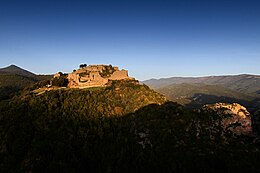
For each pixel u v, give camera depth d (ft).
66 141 302.66
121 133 321.32
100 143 313.12
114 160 288.92
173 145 301.84
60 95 396.78
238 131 363.56
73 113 351.25
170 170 273.95
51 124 322.14
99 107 366.63
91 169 288.30
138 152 296.30
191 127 331.16
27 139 297.94
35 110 345.10
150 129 320.29
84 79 491.31
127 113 358.02
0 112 340.59
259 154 314.55
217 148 309.22
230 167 285.64
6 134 295.69
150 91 420.77
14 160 273.75
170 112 355.15
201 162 286.66
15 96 427.33
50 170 268.62
